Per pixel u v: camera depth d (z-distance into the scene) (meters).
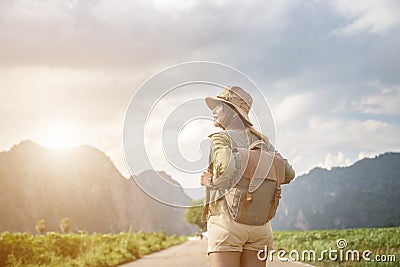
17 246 16.06
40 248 17.34
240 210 2.43
